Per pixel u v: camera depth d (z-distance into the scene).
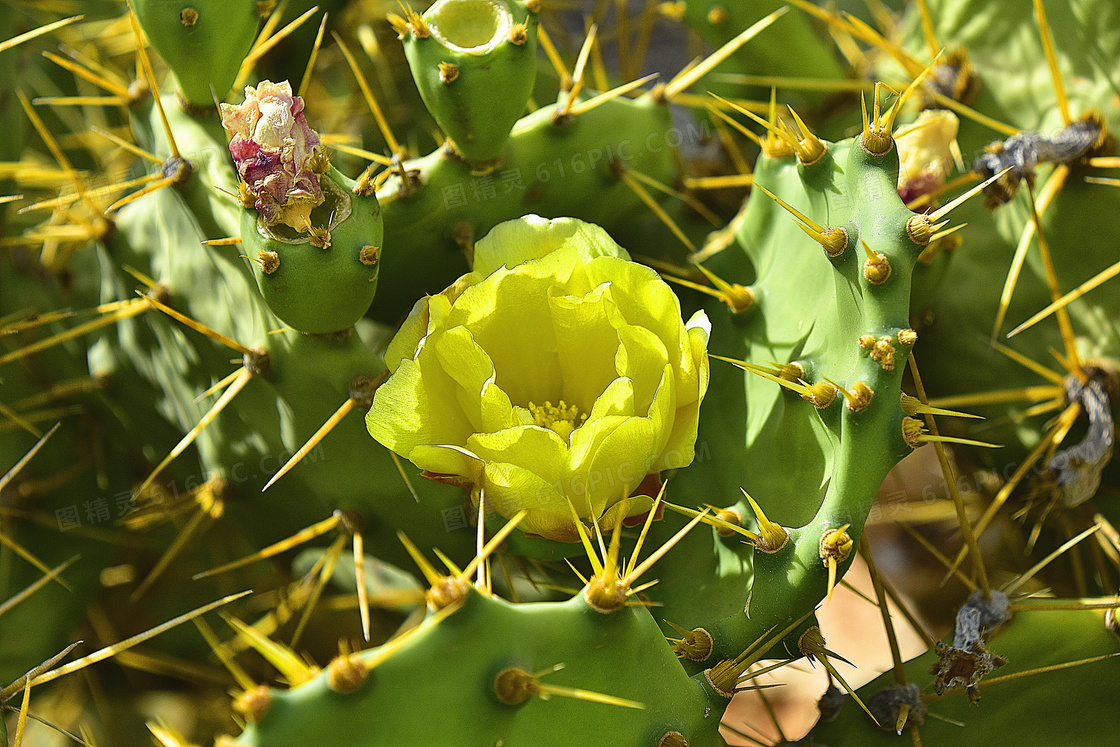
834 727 0.62
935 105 0.70
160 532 0.74
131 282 0.67
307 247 0.59
